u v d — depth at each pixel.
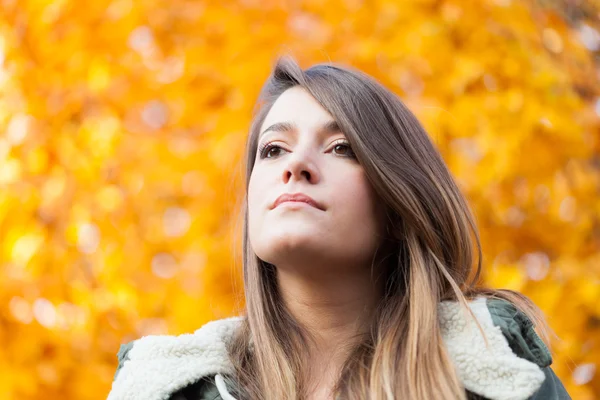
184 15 3.62
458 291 1.82
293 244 1.77
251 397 1.82
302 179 1.82
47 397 3.36
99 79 3.54
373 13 3.55
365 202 1.86
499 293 1.94
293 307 1.91
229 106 3.52
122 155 3.50
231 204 3.39
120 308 3.36
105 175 3.49
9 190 3.51
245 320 2.00
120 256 3.42
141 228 3.46
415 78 3.49
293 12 3.62
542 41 3.77
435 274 1.90
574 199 3.50
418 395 1.69
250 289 1.98
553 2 3.99
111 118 3.53
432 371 1.71
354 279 1.89
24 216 3.50
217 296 3.31
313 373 1.85
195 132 3.55
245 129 3.43
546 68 3.55
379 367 1.74
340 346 1.86
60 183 3.51
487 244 3.38
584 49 3.87
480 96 3.48
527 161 3.46
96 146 3.48
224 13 3.61
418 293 1.83
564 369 3.31
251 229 1.88
